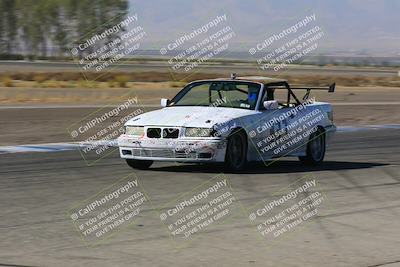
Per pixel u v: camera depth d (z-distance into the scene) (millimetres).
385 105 55562
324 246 12867
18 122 36500
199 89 23250
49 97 55875
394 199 17719
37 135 32406
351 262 11758
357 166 24109
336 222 14906
